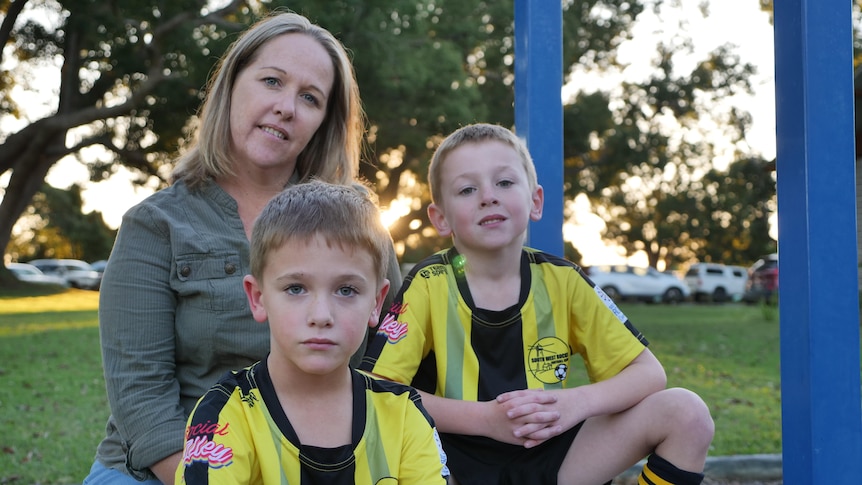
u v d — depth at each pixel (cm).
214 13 1617
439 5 1922
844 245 197
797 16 201
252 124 203
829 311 196
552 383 211
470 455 201
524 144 250
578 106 2328
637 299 2692
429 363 215
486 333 211
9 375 724
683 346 1034
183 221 196
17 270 3322
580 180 2575
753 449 454
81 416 548
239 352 191
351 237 154
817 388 194
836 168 198
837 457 194
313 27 217
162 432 178
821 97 199
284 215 156
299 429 157
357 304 156
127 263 190
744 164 2977
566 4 2388
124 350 186
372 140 1839
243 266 195
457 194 217
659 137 2564
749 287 2469
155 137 1852
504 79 2236
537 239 247
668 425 190
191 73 1577
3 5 1809
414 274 219
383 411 166
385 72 1588
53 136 1728
